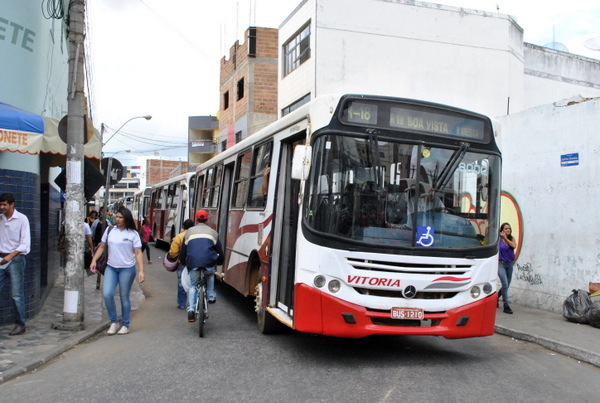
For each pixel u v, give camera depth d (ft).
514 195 36.88
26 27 28.91
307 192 20.42
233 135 100.73
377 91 65.87
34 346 22.84
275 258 24.59
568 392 18.17
